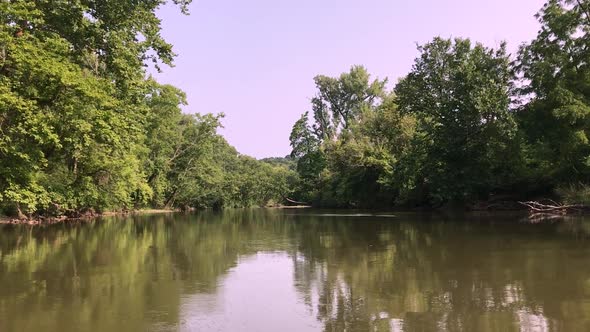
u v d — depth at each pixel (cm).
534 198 3189
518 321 572
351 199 5038
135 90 1888
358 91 6619
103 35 1742
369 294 740
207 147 5778
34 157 1573
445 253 1169
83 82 1619
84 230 2175
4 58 1505
